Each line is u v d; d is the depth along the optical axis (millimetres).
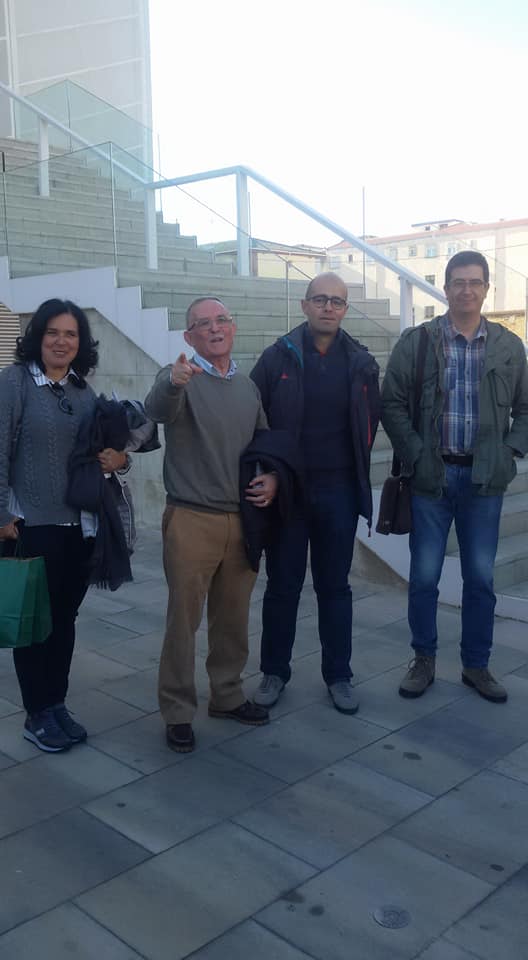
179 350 5957
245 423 3381
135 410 3273
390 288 6422
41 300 7047
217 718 3635
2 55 13781
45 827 2799
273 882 2510
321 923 2332
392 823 2832
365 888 2484
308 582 5613
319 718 3643
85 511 3154
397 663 4246
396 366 3842
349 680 3818
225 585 3502
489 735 3484
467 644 3904
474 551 3830
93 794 3016
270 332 6316
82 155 7133
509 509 5520
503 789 3061
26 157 10414
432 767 3217
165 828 2795
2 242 7320
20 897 2434
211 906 2398
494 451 3725
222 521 3361
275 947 2236
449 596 5121
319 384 3631
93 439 3141
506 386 3717
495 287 6367
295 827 2805
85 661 4277
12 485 3182
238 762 3252
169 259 7012
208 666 3625
